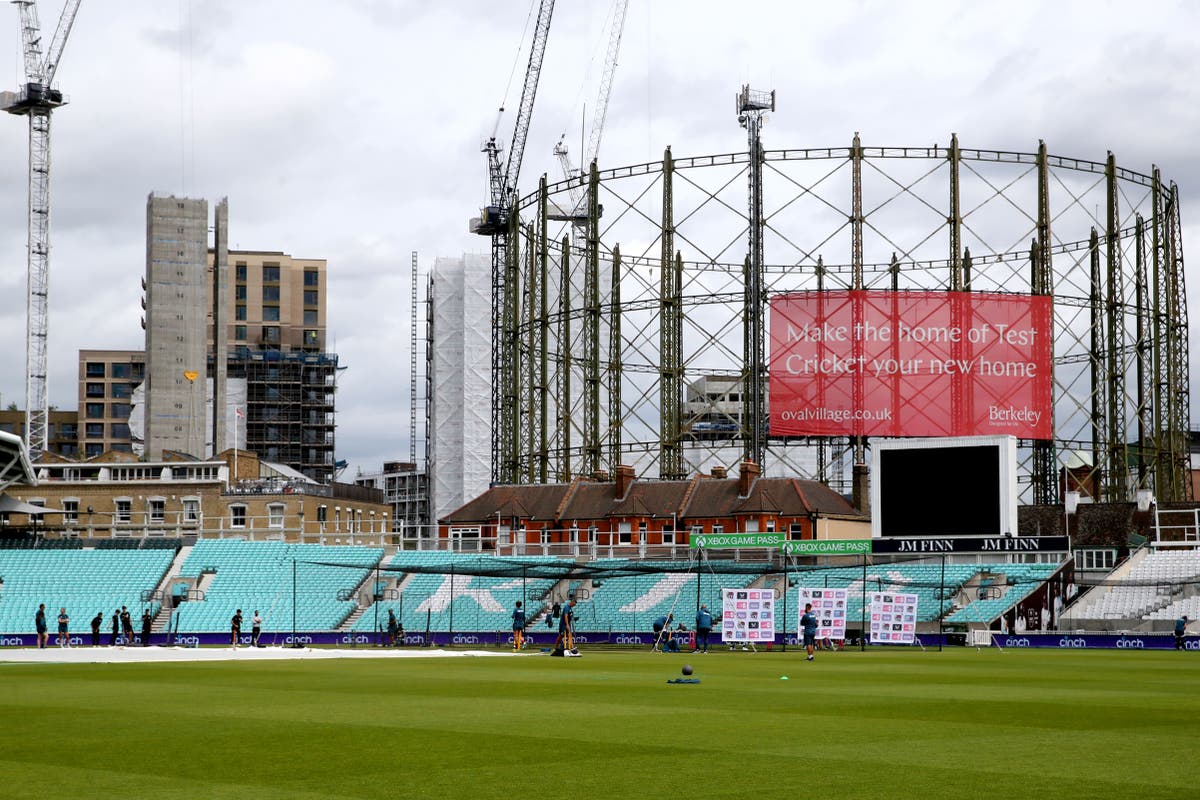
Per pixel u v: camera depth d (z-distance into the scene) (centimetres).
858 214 11338
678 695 3372
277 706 3017
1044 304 11450
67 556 9625
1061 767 1980
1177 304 12156
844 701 3183
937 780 1855
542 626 9075
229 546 9794
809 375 11356
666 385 11575
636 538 11031
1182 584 7956
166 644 8431
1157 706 3062
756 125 11412
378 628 8412
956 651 6956
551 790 1781
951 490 8800
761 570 7631
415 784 1831
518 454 12425
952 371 11312
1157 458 11738
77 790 1786
